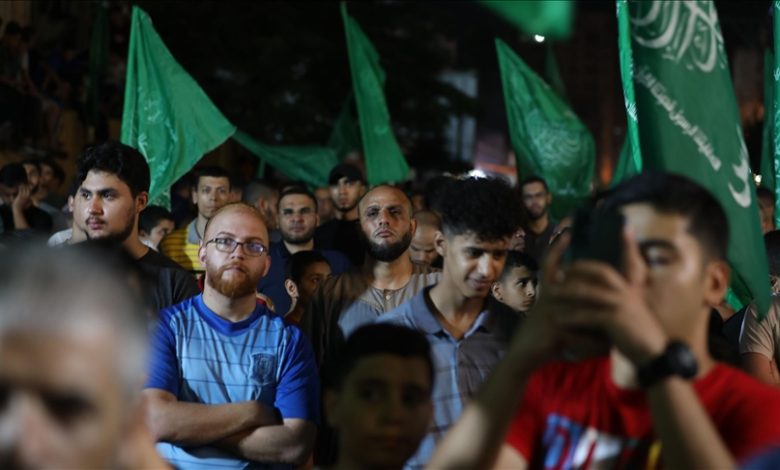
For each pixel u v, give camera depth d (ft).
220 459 19.40
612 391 11.00
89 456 6.48
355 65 47.80
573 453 11.05
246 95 93.86
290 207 34.91
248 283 19.83
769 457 9.40
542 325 9.61
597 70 198.80
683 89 17.72
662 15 17.80
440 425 17.90
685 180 10.56
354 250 40.73
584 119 198.80
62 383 6.39
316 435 20.52
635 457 10.89
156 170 33.17
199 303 20.07
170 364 19.48
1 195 38.73
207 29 92.68
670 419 9.34
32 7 77.25
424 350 12.63
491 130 159.43
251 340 19.89
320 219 49.26
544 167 47.06
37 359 6.36
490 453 9.91
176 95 33.14
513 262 22.79
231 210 20.12
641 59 17.84
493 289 22.99
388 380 12.37
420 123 107.55
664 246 10.25
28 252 6.61
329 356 23.70
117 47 77.05
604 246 9.66
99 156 23.66
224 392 19.60
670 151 17.66
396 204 24.61
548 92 47.26
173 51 91.97
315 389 20.15
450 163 111.96
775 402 10.62
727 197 17.57
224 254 19.76
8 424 6.37
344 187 41.01
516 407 9.86
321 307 24.22
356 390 12.44
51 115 67.62
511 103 47.37
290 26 96.37
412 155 111.14
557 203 46.96
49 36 78.64
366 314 23.91
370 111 47.73
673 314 10.26
